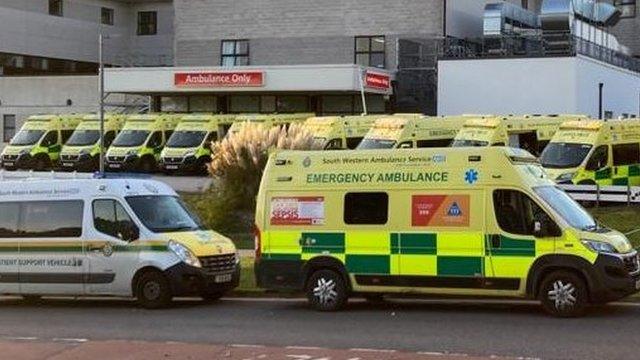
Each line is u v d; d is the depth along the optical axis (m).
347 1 47.91
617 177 27.97
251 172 25.28
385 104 45.62
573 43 40.31
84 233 15.71
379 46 47.22
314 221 14.25
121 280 15.39
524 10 47.50
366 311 14.05
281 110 47.47
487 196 13.17
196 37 51.19
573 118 31.55
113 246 15.47
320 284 14.18
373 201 13.91
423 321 12.80
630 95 48.78
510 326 12.11
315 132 32.97
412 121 31.25
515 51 41.59
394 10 46.84
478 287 13.19
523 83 41.00
